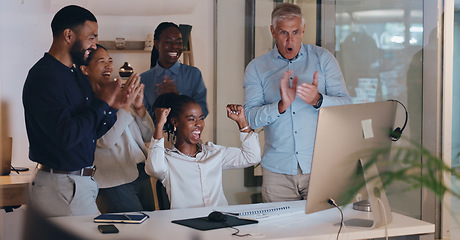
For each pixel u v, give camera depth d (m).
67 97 2.24
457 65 3.15
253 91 2.77
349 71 3.13
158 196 2.21
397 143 3.08
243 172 2.99
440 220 3.02
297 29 2.72
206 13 2.87
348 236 1.54
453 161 3.09
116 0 2.61
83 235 1.49
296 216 1.74
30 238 2.00
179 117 2.31
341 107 1.53
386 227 1.57
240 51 2.97
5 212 2.03
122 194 2.45
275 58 2.77
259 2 3.00
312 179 1.50
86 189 2.15
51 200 2.08
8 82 2.28
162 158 2.11
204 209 1.84
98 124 2.35
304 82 2.71
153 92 2.63
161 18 2.72
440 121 3.10
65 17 2.34
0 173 2.12
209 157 2.26
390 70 3.19
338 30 3.13
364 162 1.61
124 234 1.48
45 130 2.14
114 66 2.54
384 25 3.18
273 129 2.69
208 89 2.87
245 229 1.55
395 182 2.97
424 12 3.11
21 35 2.32
